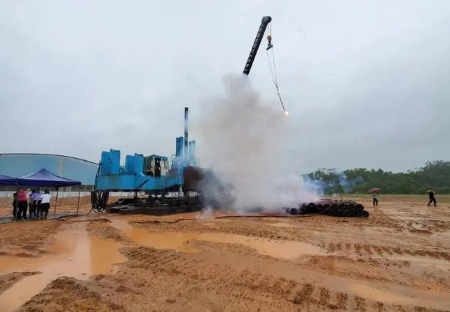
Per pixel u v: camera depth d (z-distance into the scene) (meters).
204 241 10.22
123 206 20.34
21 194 16.11
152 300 5.01
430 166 110.25
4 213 20.75
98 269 6.82
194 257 7.94
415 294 5.49
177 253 8.37
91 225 13.90
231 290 5.49
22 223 14.59
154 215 18.88
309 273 6.65
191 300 5.02
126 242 9.96
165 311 4.58
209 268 6.89
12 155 27.14
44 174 17.33
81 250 8.73
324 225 14.63
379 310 4.76
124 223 14.70
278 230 12.70
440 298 5.32
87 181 30.28
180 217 17.80
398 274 6.68
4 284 5.79
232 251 8.73
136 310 4.61
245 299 5.07
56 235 11.20
